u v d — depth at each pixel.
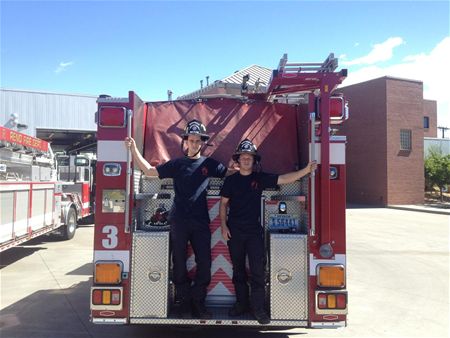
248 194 4.17
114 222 4.11
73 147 30.08
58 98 23.30
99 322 4.04
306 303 4.06
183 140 4.61
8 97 22.41
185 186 4.16
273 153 4.89
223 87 6.98
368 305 6.73
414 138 31.44
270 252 4.10
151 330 5.24
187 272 4.29
